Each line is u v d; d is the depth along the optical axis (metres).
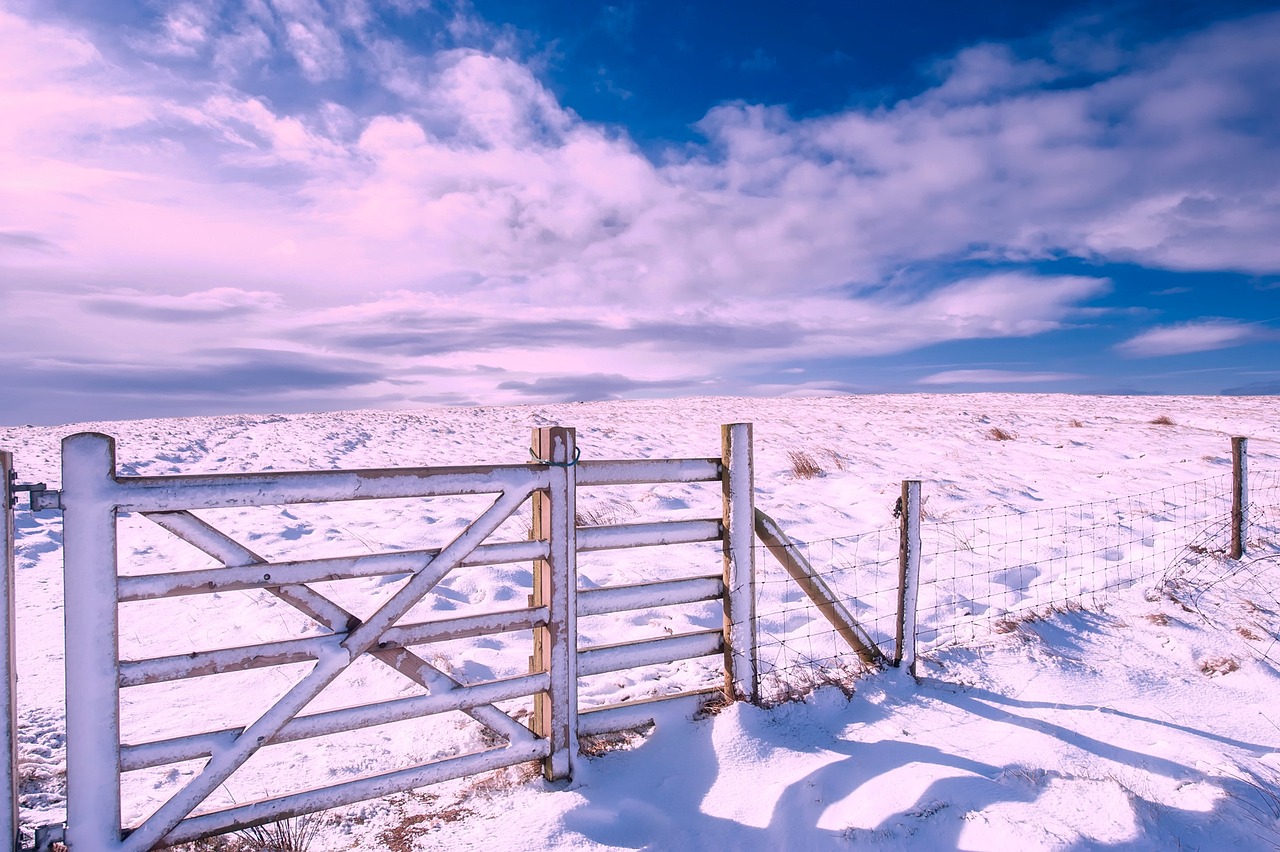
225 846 2.61
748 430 3.63
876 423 21.09
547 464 3.04
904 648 4.17
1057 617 5.25
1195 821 2.78
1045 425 20.06
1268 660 4.71
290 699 2.58
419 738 3.47
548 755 3.06
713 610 5.52
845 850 2.59
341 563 2.68
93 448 2.28
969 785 2.95
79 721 2.29
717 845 2.71
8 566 2.21
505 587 5.96
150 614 5.28
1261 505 9.05
